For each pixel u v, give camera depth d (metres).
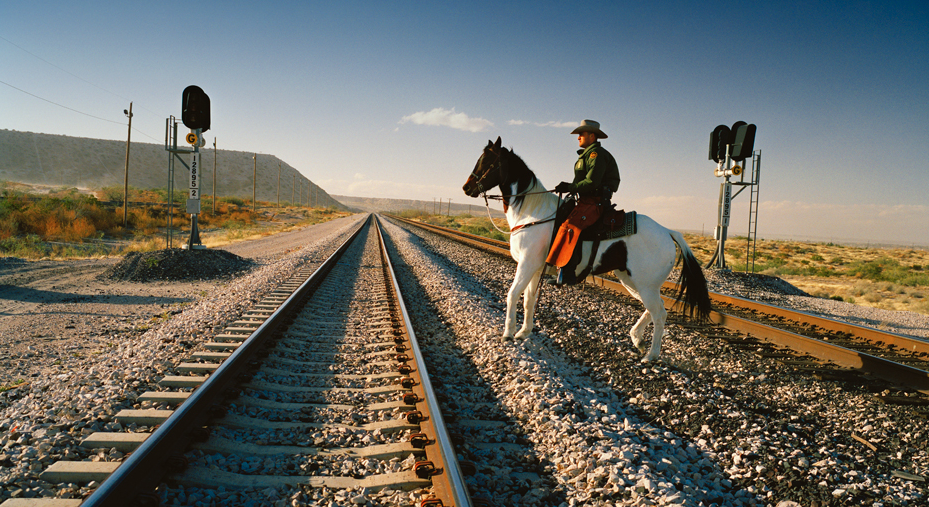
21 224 23.67
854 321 10.71
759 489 3.20
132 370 4.88
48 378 4.83
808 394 5.13
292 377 4.86
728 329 8.05
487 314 7.93
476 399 4.57
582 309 9.06
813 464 3.52
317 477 3.04
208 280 13.10
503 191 6.19
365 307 8.79
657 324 5.91
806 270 26.19
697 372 5.71
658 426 4.21
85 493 2.81
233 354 4.70
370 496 2.88
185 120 15.91
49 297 10.05
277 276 12.35
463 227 62.53
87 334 7.16
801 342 6.79
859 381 5.54
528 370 5.14
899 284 21.70
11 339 6.77
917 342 6.95
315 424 3.80
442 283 11.04
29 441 3.43
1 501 2.67
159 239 25.84
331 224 55.09
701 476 3.36
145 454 2.75
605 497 2.96
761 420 4.25
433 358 5.78
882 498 3.10
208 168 198.25
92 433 3.46
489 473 3.24
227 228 39.34
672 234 5.83
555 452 3.54
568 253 5.67
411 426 3.73
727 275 15.62
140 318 8.30
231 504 2.78
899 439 4.10
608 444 3.54
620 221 5.66
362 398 4.39
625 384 5.18
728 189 16.97
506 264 16.41
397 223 60.84
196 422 3.50
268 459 3.24
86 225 26.27
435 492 2.80
